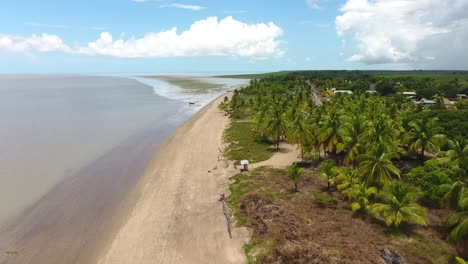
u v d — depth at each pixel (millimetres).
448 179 35375
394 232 28609
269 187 38875
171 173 45344
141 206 35500
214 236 29406
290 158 52312
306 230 28688
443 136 47750
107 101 127000
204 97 148125
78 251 27781
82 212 34469
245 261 25750
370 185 35688
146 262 26109
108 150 56938
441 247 26281
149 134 69500
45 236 29984
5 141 61719
